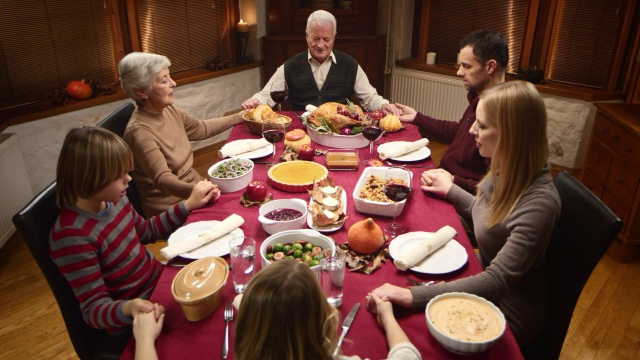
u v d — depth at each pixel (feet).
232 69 14.34
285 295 2.72
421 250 4.84
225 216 5.76
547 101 13.07
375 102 10.24
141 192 7.47
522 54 13.67
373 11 14.89
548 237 4.71
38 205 4.75
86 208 4.61
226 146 7.42
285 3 14.14
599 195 10.43
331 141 7.80
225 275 4.26
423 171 6.99
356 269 4.76
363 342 3.90
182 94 13.33
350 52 14.88
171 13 13.15
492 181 5.46
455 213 5.90
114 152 4.40
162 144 7.23
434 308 4.06
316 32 9.78
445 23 14.93
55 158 11.08
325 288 4.21
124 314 4.17
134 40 12.53
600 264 9.69
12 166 9.50
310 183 6.28
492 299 4.49
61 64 11.41
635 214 9.25
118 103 11.98
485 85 7.49
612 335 7.87
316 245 4.80
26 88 11.00
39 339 7.63
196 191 5.92
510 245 4.68
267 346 2.79
